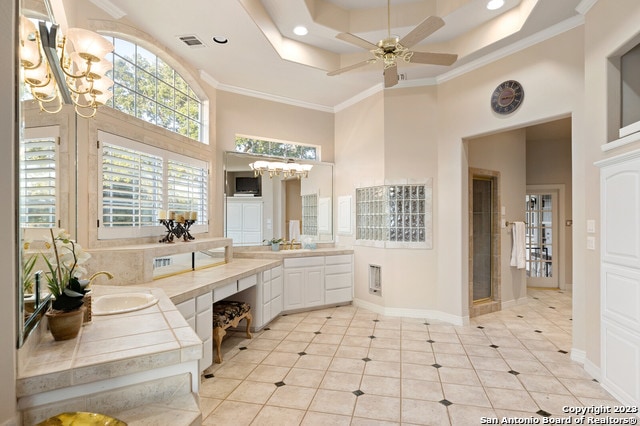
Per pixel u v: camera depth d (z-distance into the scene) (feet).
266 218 16.84
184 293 8.56
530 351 11.34
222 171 15.64
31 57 4.91
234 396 8.50
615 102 8.84
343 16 12.46
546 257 22.47
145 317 6.15
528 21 10.50
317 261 16.29
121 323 5.79
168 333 5.28
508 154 17.07
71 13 8.23
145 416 4.22
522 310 16.40
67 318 4.93
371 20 12.36
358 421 7.45
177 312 6.50
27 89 4.79
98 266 8.98
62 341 4.91
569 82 10.56
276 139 17.17
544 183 22.43
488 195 16.78
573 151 10.48
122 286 9.24
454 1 11.19
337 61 14.48
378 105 15.92
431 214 14.97
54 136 6.18
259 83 15.58
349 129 17.80
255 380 9.34
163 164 12.01
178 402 4.55
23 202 4.26
